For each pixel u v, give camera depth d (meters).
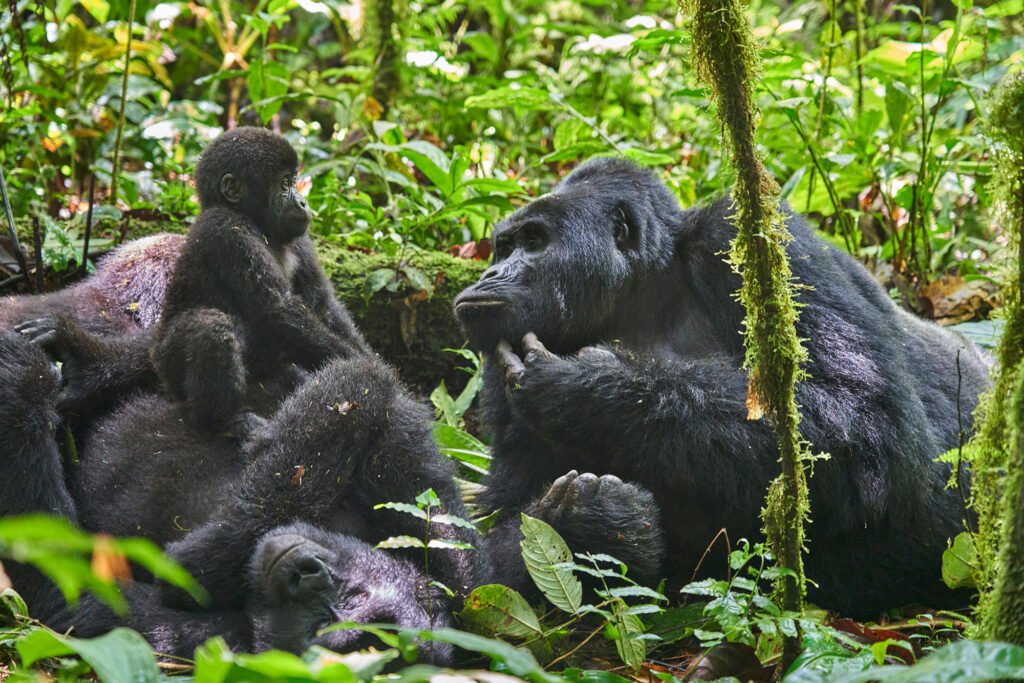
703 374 8.66
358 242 13.23
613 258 9.55
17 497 8.02
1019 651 4.38
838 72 17.28
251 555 7.14
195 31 20.88
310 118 20.38
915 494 8.73
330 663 4.27
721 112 6.76
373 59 18.25
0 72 13.73
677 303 9.77
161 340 8.88
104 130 16.38
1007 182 6.34
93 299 10.19
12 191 13.38
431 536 7.62
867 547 8.96
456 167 13.34
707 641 7.40
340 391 7.93
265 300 9.23
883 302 9.86
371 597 6.62
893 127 14.48
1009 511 5.35
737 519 8.59
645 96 18.67
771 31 19.73
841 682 4.71
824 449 8.35
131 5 13.39
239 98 20.78
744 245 6.75
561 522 8.26
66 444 9.06
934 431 9.52
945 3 20.89
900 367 9.06
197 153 16.62
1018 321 6.32
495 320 9.20
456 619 7.33
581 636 8.09
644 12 23.12
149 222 12.75
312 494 7.51
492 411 9.84
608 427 8.44
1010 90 6.35
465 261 12.55
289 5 16.73
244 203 9.70
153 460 8.54
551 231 9.50
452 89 18.28
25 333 8.92
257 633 6.63
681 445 8.35
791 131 14.79
